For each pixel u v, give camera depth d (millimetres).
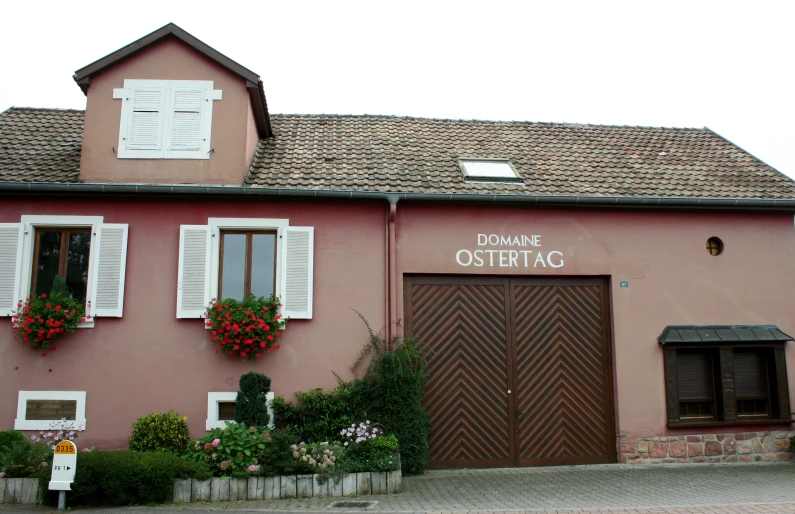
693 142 14438
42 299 10016
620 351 11078
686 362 11367
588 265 11250
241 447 8586
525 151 13250
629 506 7719
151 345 10188
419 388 10109
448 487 9008
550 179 11906
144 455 8305
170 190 10297
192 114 10984
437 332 10852
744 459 11047
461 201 10875
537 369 10977
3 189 10102
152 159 10781
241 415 9469
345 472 8555
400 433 9852
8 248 10227
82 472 7777
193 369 10172
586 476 9797
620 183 11953
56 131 12625
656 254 11453
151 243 10477
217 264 10516
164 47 11172
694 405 11281
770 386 11414
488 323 10992
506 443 10703
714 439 11039
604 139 14336
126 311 10250
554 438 10836
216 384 10164
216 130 10953
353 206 10898
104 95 10945
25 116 13234
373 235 10844
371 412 9969
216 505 7914
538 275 11164
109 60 10930
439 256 10922
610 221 11430
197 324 10289
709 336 11180
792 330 11586
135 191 10297
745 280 11609
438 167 12062
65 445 7719
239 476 8281
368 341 10523
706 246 11617
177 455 8953
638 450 10875
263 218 10680
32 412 9922
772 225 11867
